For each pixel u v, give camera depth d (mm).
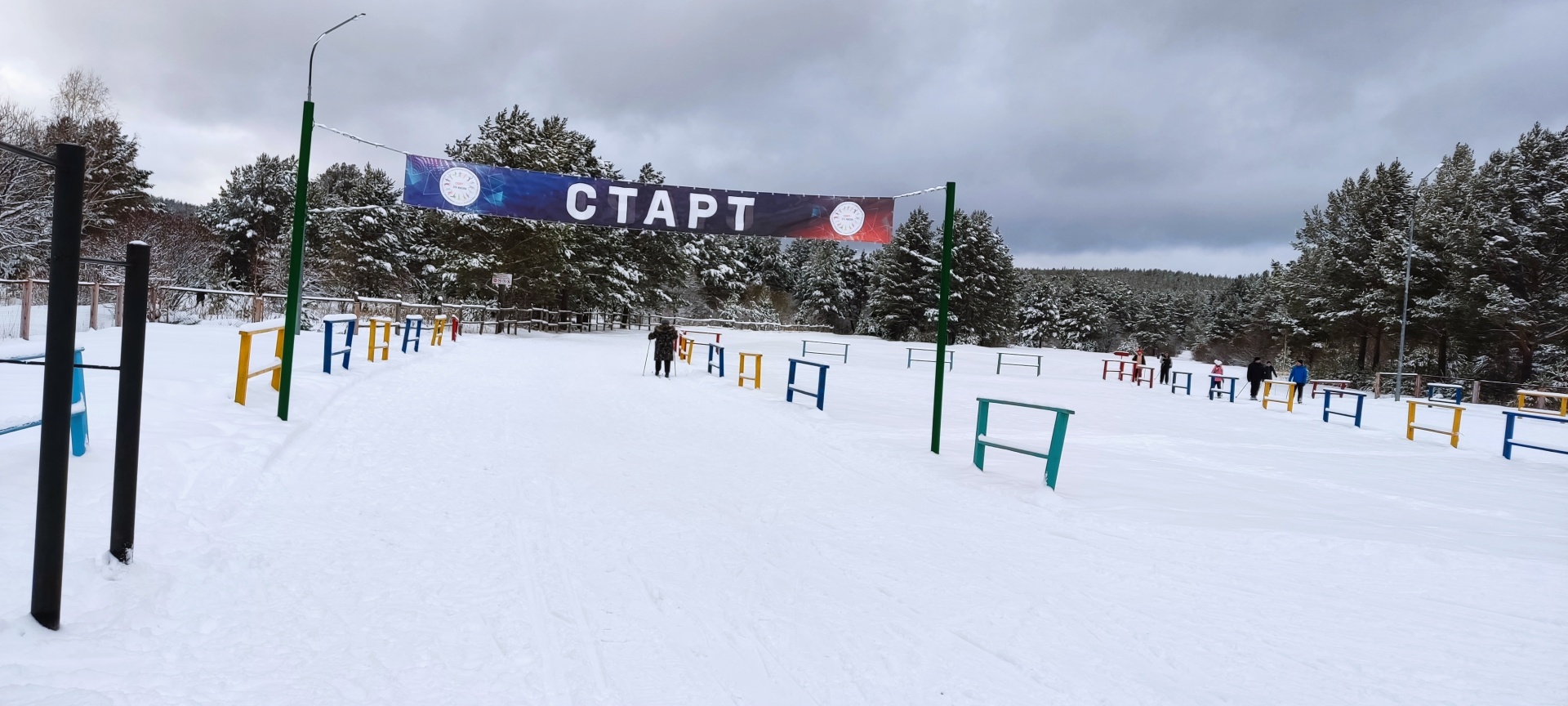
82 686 2736
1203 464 10188
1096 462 9750
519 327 39156
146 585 3637
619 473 7227
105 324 18062
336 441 7688
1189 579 4887
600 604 3965
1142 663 3580
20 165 22812
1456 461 12164
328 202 55094
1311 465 10750
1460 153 38719
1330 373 40719
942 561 5082
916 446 9836
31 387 7836
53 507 3086
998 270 66188
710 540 5242
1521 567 5320
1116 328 110500
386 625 3523
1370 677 3492
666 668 3297
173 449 5801
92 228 32156
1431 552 5547
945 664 3475
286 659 3123
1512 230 29828
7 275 21906
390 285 50562
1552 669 3625
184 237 38656
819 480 7562
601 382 15664
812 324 77688
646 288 52250
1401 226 40156
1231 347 81875
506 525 5262
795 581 4523
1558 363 32594
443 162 9414
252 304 25141
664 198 9867
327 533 4812
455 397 11602
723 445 9211
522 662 3258
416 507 5582
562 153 37438
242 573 4004
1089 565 5129
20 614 3154
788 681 3246
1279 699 3250
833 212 10008
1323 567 5250
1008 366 36750
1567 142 31172
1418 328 36500
